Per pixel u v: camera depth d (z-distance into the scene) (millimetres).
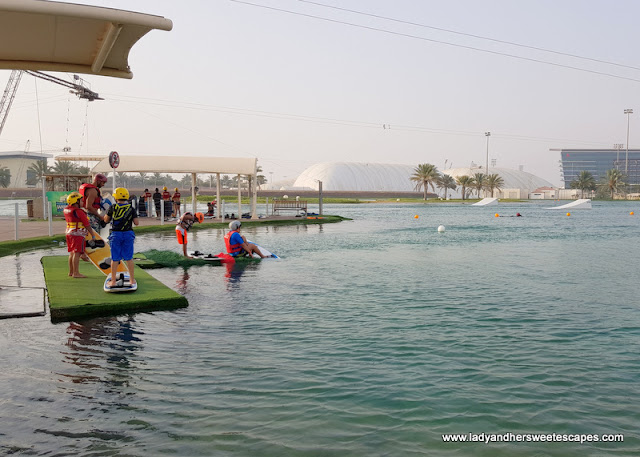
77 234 11266
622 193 170250
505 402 4887
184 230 16562
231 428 4285
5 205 90500
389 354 6445
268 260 16750
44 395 4988
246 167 35656
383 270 14461
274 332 7539
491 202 105938
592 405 4828
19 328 7660
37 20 6605
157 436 4121
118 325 7926
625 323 8133
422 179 140500
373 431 4246
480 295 10625
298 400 4898
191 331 7574
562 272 14180
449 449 3932
